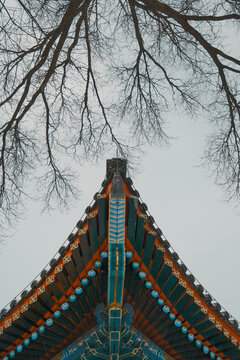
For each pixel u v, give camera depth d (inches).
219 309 491.5
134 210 434.9
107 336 462.6
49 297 456.4
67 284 458.0
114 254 424.2
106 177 476.1
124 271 430.6
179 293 464.8
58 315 462.3
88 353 479.5
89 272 450.6
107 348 472.1
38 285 460.1
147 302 485.7
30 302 452.4
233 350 488.1
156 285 469.4
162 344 504.1
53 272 458.6
